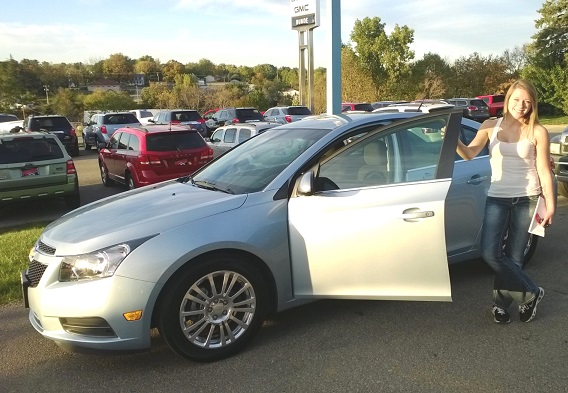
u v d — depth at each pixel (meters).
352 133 3.89
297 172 3.60
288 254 3.46
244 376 3.09
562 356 3.18
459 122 3.36
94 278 3.00
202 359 3.24
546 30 36.34
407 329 3.63
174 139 10.08
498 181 3.47
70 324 3.06
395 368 3.11
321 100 44.56
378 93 49.38
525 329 3.57
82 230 3.31
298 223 3.43
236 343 3.33
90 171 15.88
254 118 25.30
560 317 3.75
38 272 3.26
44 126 20.56
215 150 12.62
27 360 3.41
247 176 3.85
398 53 47.84
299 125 4.43
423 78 49.88
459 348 3.33
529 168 3.39
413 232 3.30
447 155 3.35
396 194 3.37
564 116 36.47
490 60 50.62
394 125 3.54
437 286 3.33
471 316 3.81
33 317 3.41
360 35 49.06
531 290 3.55
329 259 3.39
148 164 9.76
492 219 3.51
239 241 3.23
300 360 3.25
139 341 3.04
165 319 3.10
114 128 21.41
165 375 3.13
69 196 9.30
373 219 3.33
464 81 50.91
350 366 3.15
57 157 9.03
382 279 3.37
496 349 3.29
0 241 6.48
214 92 51.50
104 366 3.28
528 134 3.35
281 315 3.95
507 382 2.90
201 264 3.16
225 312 3.30
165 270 3.03
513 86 3.37
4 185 8.54
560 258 5.08
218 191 3.76
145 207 3.57
